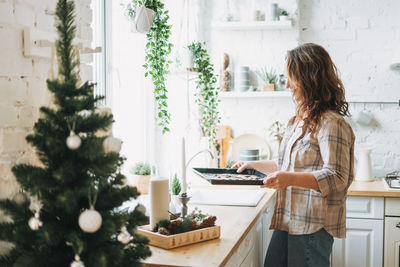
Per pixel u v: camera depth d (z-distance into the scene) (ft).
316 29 12.53
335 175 6.30
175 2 12.09
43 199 4.01
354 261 10.67
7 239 4.03
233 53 12.59
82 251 3.77
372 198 10.50
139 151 10.77
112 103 8.74
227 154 12.64
